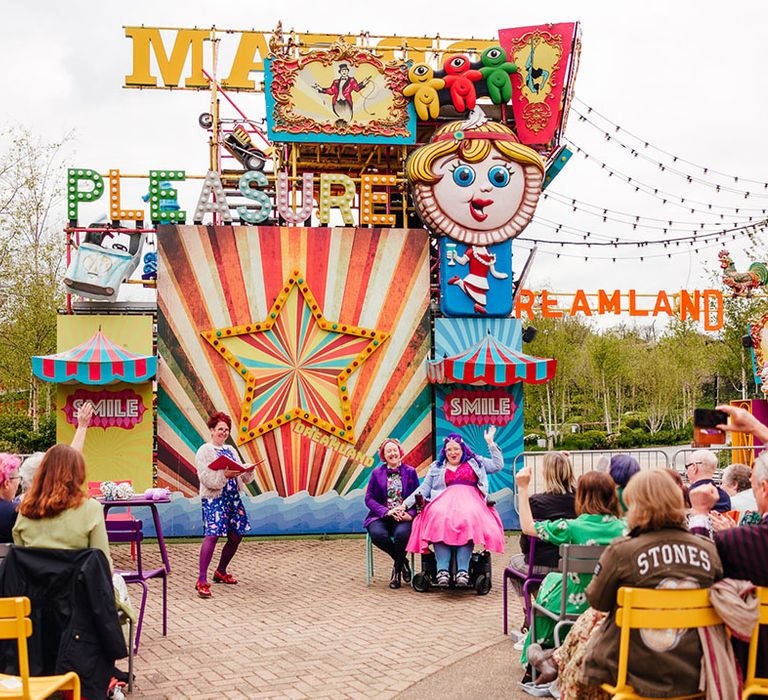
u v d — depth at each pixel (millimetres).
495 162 14227
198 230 13781
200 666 6938
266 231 13945
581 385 49594
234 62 16625
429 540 9477
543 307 19219
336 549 12836
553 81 14742
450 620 8500
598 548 6035
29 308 27266
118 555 12359
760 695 4453
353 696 6172
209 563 10547
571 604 6160
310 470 13812
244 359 13773
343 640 7730
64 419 13406
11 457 5938
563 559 6047
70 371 12703
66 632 4969
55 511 5316
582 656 4906
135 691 6305
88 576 5031
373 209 15461
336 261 14070
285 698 6141
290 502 13750
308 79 14266
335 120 14289
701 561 4254
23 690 4324
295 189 14414
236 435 13672
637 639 4203
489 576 9805
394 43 17812
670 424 51125
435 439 14227
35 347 27141
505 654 7230
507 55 14812
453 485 9852
